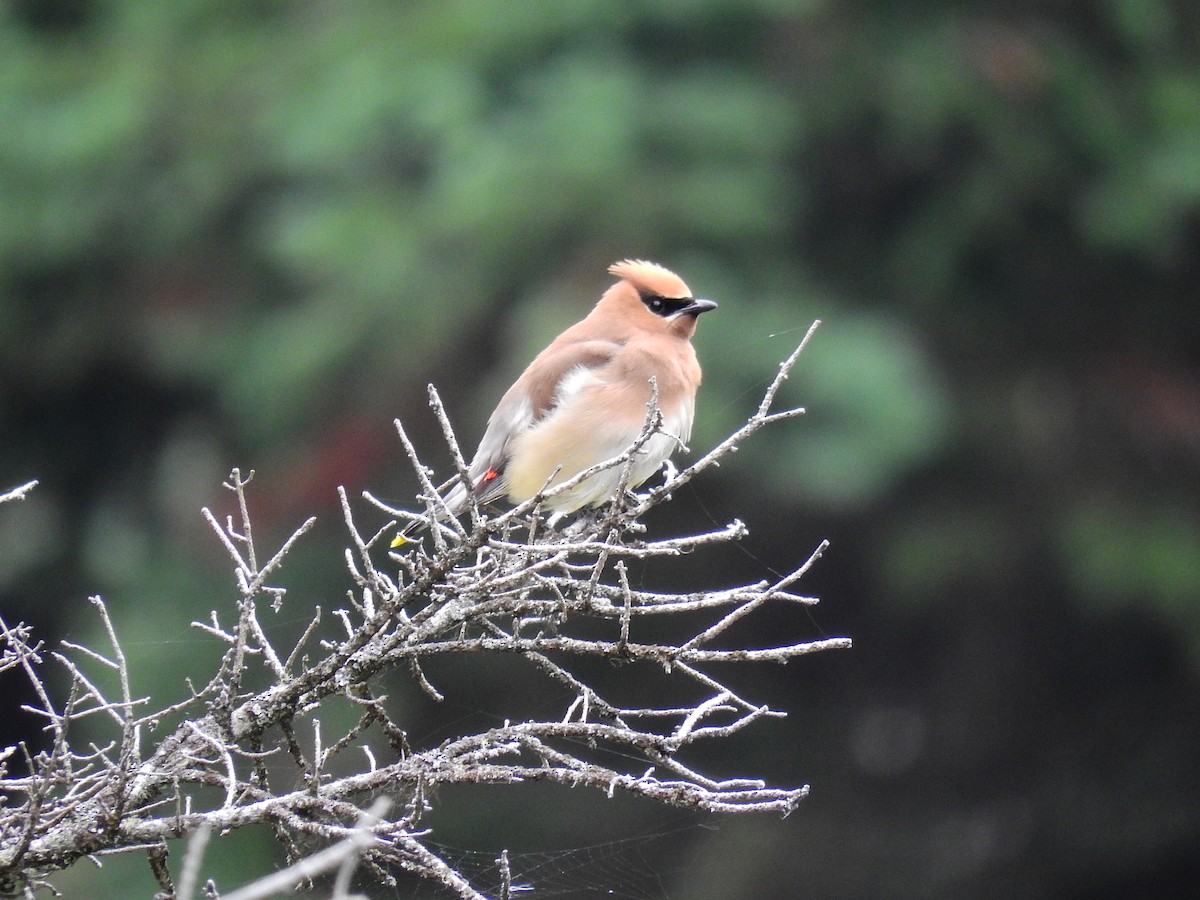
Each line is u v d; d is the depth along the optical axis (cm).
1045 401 1655
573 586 522
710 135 1478
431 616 476
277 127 1559
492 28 1482
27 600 1720
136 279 1662
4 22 1708
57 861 444
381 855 445
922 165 1599
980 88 1557
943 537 1631
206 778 458
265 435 1562
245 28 1675
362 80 1500
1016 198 1580
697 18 1491
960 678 1755
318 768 451
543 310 1385
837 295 1564
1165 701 1733
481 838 1394
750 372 1424
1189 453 1645
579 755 1486
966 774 1734
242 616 459
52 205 1612
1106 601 1588
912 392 1438
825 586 1695
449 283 1465
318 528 1500
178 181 1611
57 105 1636
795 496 1500
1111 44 1631
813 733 1717
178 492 1695
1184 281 1680
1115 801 1698
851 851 1652
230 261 1659
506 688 1505
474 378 1519
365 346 1491
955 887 1656
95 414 1745
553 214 1422
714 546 1609
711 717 1653
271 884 321
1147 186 1559
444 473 1504
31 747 1380
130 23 1681
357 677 474
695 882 1573
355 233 1488
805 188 1603
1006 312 1666
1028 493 1652
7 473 1742
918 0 1588
